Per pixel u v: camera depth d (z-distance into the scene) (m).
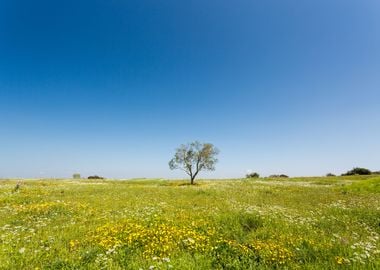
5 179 63.34
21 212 15.88
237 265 8.06
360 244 9.91
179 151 64.31
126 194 26.64
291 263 8.19
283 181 61.62
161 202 19.98
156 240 9.77
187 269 7.61
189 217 13.73
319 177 78.50
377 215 15.98
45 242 10.20
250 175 91.50
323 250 9.23
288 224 12.80
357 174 88.50
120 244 9.47
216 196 25.16
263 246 9.30
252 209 16.62
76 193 27.31
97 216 14.91
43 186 38.75
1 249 9.24
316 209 18.12
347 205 20.11
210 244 9.52
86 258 8.56
